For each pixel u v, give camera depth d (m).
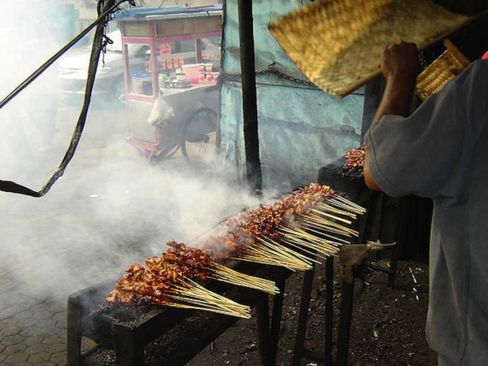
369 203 4.16
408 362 3.45
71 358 2.02
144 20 6.96
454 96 1.29
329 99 5.34
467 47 4.04
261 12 5.64
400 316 3.96
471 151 1.29
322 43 1.72
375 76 1.59
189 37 7.48
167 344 2.01
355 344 3.64
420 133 1.33
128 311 1.86
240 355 3.49
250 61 2.96
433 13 1.92
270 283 2.16
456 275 1.38
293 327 3.82
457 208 1.37
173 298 1.97
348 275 2.64
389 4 1.89
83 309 1.95
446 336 1.48
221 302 1.95
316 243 2.60
